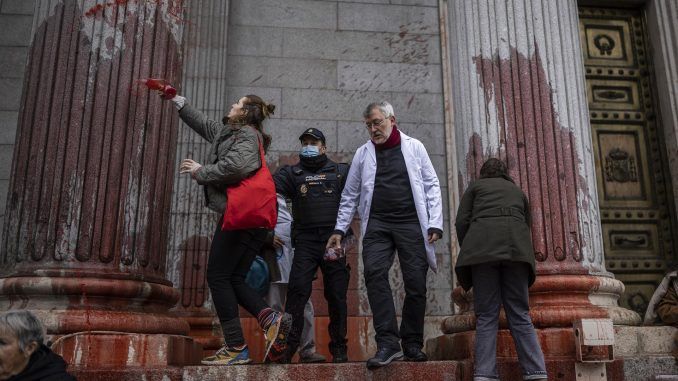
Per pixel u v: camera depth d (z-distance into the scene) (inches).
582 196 195.3
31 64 178.2
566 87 206.1
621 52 309.1
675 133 285.4
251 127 159.6
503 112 199.9
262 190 152.6
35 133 169.5
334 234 173.2
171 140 183.8
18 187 166.6
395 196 171.9
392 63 308.0
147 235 170.1
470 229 157.8
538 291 181.5
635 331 176.9
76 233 161.8
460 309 205.8
